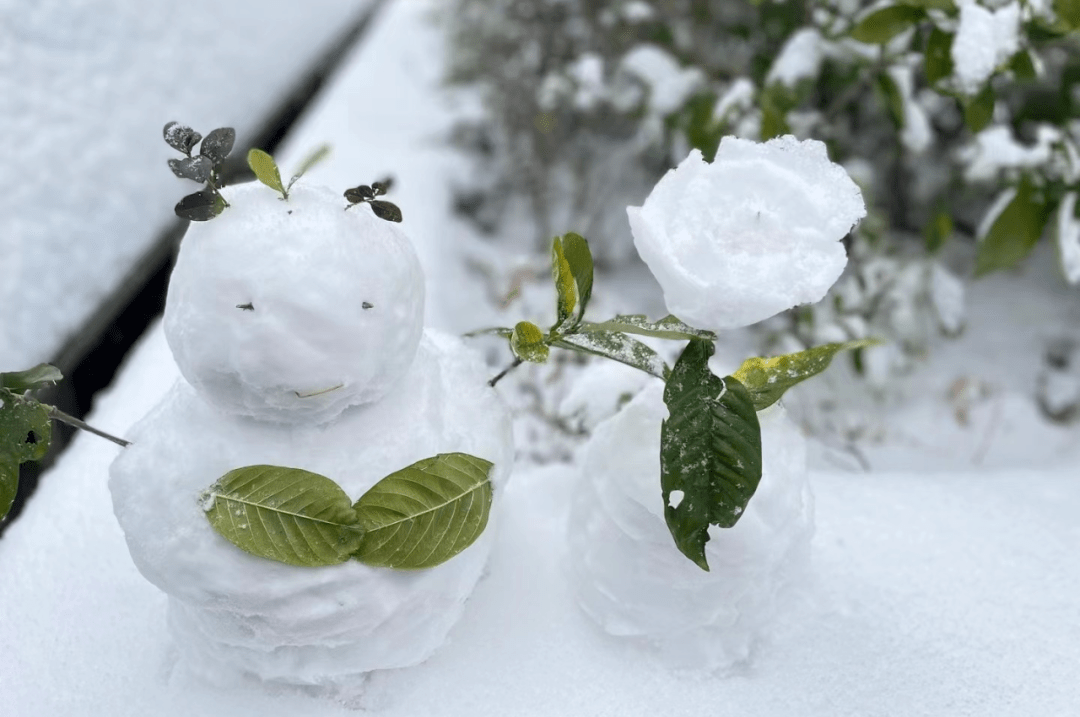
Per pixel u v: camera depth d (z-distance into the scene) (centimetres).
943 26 92
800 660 71
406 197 147
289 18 232
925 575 77
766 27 138
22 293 127
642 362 64
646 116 147
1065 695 69
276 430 63
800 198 59
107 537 80
